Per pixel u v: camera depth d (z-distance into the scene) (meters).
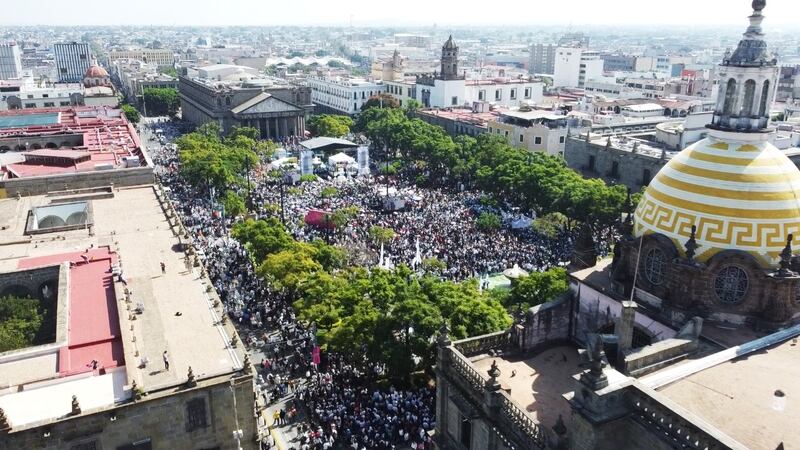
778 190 40.53
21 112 185.38
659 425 28.72
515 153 138.00
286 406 61.44
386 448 53.59
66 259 70.44
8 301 61.28
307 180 141.75
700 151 43.44
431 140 159.00
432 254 95.62
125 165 113.62
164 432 46.12
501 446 36.81
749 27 42.50
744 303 40.38
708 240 40.66
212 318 57.91
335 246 90.88
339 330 59.44
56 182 103.44
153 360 50.28
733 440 25.67
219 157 135.25
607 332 45.69
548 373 42.78
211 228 109.62
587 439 29.92
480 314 59.50
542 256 95.38
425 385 62.12
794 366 34.34
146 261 71.38
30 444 41.81
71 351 51.06
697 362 34.50
